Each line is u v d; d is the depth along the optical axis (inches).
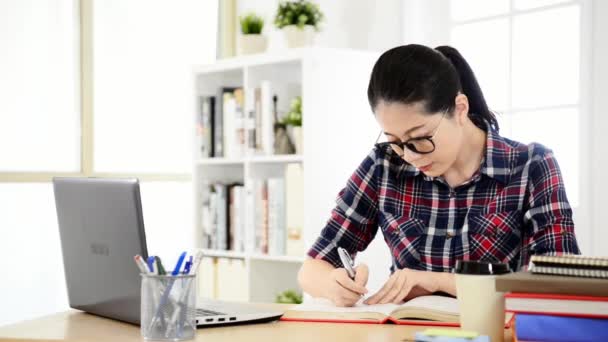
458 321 57.7
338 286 65.4
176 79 162.9
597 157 115.0
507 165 72.2
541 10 120.9
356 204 78.2
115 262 59.8
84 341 54.5
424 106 63.8
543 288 46.7
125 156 153.8
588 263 48.3
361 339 52.2
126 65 153.7
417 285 67.7
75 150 145.9
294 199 122.3
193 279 53.9
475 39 129.1
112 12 151.2
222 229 136.8
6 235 135.1
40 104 140.4
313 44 131.3
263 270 133.2
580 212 116.9
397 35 135.8
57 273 142.6
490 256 72.3
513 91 124.6
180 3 162.9
